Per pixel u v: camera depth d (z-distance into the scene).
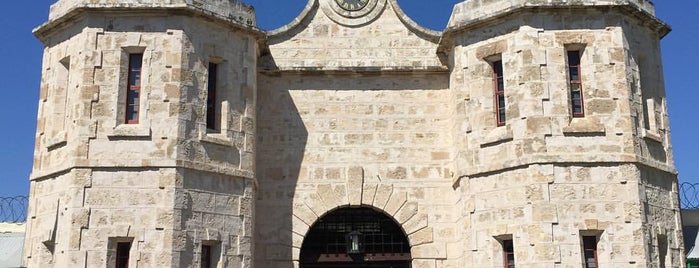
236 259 20.36
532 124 19.98
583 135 20.02
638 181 19.81
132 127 19.73
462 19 22.09
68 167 19.59
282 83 24.00
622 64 20.58
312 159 23.42
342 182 23.25
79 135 19.58
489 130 20.97
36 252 20.34
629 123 20.19
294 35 24.41
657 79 22.20
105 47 20.30
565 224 19.39
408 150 23.55
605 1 20.75
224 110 21.06
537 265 19.14
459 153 21.59
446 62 23.91
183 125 19.91
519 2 20.84
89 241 19.00
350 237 23.27
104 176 19.44
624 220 19.52
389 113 23.84
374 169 23.38
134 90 20.39
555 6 20.58
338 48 24.33
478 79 21.45
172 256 18.94
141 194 19.34
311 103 23.88
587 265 19.53
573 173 19.75
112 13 20.47
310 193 23.17
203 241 19.77
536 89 20.22
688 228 23.83
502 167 20.27
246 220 20.83
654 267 19.55
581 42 20.66
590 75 20.48
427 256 22.70
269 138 23.55
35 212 20.88
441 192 23.22
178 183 19.45
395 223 23.83
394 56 24.27
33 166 21.39
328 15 24.61
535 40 20.56
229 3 21.75
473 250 20.67
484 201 20.66
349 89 24.02
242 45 22.02
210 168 20.19
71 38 21.05
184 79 20.22
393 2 24.78
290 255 22.72
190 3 20.67
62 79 21.34
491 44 21.33
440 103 23.94
